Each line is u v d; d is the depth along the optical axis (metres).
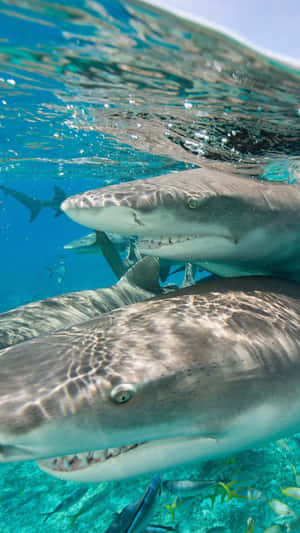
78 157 12.12
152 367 1.83
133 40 3.68
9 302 24.31
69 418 1.63
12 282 44.12
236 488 3.73
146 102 5.43
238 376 1.94
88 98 5.93
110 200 2.70
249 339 2.10
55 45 4.12
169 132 6.52
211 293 2.66
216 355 1.96
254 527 3.30
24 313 4.36
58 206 15.06
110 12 3.27
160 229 2.93
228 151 6.37
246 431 2.01
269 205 3.18
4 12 3.48
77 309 4.67
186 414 1.83
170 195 2.80
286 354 2.12
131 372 1.79
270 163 6.38
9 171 17.48
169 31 3.40
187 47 3.62
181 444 1.94
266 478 4.05
